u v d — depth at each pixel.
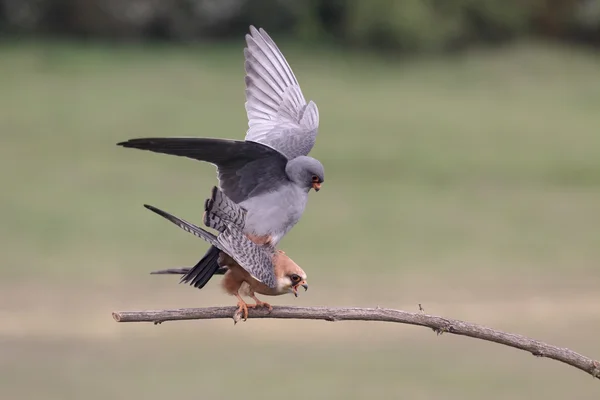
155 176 30.92
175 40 53.00
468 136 39.34
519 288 20.45
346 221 26.34
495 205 28.73
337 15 53.06
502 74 50.81
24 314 18.17
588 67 52.56
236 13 53.00
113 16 52.09
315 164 6.67
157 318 6.19
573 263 22.41
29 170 31.11
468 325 6.32
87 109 40.22
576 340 16.77
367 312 6.36
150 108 40.84
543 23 56.94
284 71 8.21
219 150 6.32
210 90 43.97
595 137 39.94
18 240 23.19
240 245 6.18
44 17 51.59
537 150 37.03
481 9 54.94
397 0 52.31
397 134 38.66
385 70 50.25
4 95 42.19
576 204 28.94
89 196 27.75
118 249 22.67
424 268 21.94
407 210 27.77
